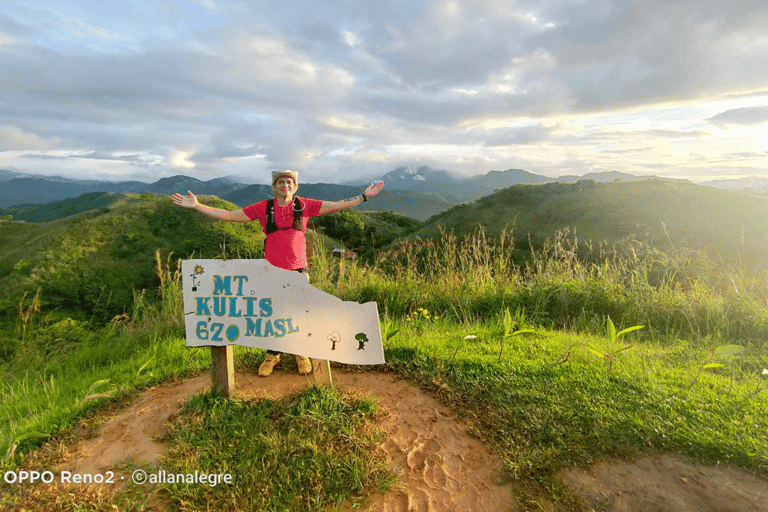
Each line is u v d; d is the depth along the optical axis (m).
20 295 7.88
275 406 3.60
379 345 3.69
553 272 7.76
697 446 2.94
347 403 3.65
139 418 3.61
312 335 3.69
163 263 9.41
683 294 6.56
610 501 2.60
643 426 3.13
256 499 2.67
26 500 2.72
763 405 3.33
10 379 5.40
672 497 2.59
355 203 4.12
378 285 7.79
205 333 3.66
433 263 8.46
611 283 6.98
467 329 5.83
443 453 3.10
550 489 2.70
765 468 2.72
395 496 2.74
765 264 10.68
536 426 3.24
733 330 5.64
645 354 4.68
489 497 2.71
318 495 2.67
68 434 3.40
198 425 3.36
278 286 3.65
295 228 4.08
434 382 4.05
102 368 5.39
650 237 14.53
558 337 5.32
